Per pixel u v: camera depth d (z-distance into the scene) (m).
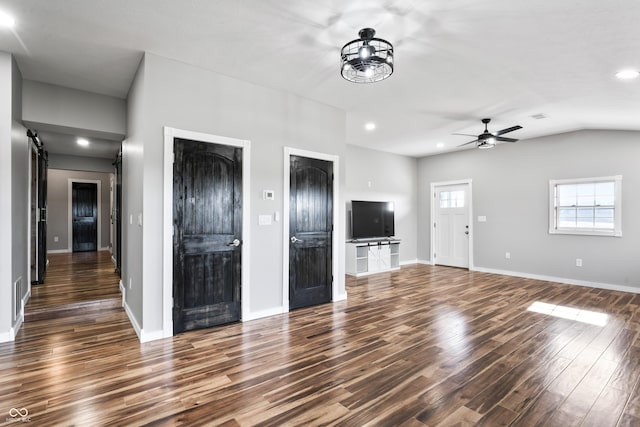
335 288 4.53
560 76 3.23
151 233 3.07
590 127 5.40
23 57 3.08
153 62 3.06
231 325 3.50
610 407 2.06
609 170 5.38
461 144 6.76
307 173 4.22
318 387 2.28
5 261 2.98
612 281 5.35
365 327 3.47
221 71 3.41
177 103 3.20
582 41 2.51
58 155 6.81
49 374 2.42
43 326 3.41
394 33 2.54
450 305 4.33
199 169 3.35
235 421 1.90
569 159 5.79
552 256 6.00
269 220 3.84
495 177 6.82
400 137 6.19
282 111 3.95
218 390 2.23
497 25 2.37
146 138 3.03
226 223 3.53
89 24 2.53
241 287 3.62
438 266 7.67
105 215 9.65
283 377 2.41
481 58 2.92
